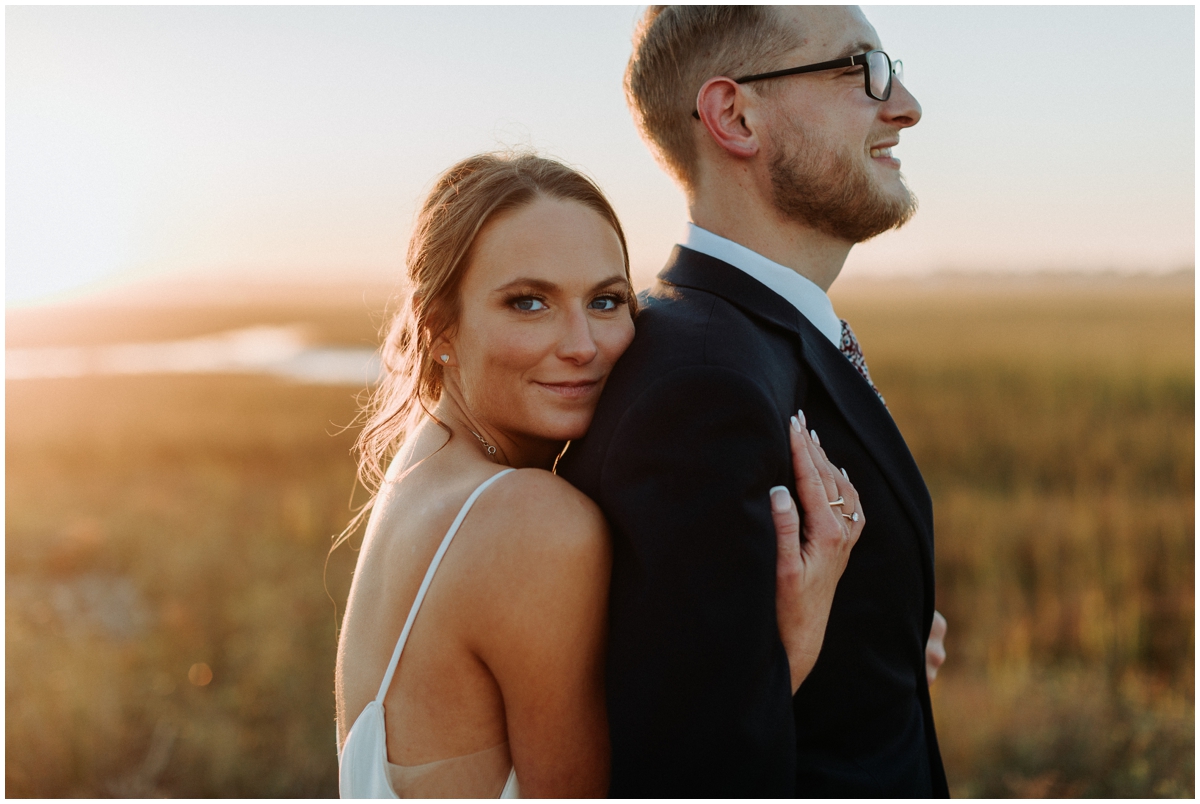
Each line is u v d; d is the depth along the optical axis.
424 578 1.42
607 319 1.56
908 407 17.73
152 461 14.22
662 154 1.90
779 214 1.73
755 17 1.71
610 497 1.41
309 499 10.73
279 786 4.27
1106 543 8.56
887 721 1.58
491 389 1.51
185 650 5.79
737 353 1.45
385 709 1.45
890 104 1.74
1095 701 4.71
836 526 1.45
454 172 1.58
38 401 19.59
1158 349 25.69
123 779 4.21
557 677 1.36
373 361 1.82
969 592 7.40
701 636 1.28
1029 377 22.02
